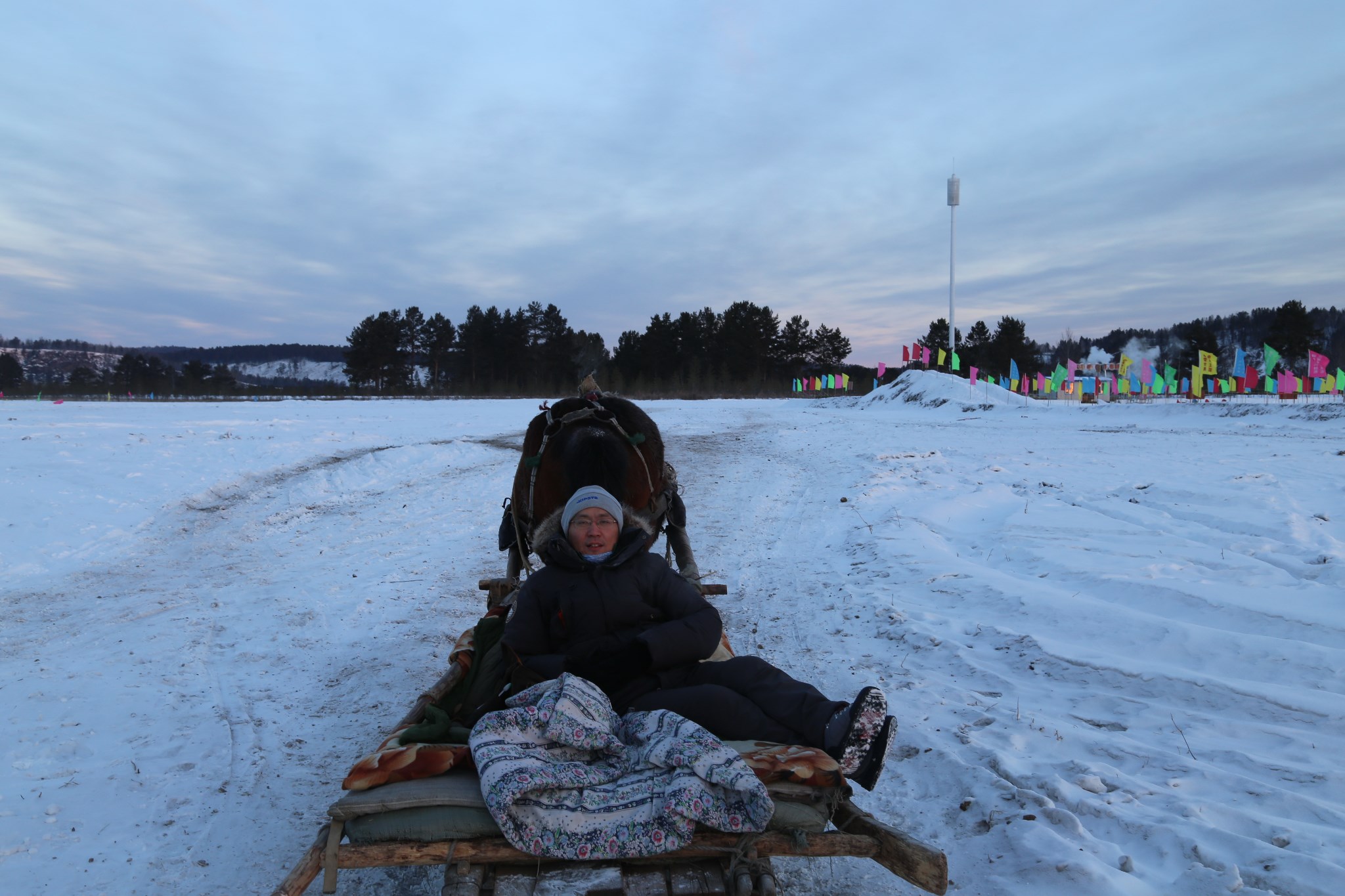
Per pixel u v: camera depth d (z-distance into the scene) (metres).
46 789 4.25
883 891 3.44
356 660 6.29
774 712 3.41
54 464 13.14
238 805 4.14
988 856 3.60
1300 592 6.66
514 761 2.84
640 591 3.79
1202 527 9.47
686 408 44.56
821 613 7.38
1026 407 34.09
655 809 2.75
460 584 8.54
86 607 7.52
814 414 38.69
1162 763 4.29
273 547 10.12
